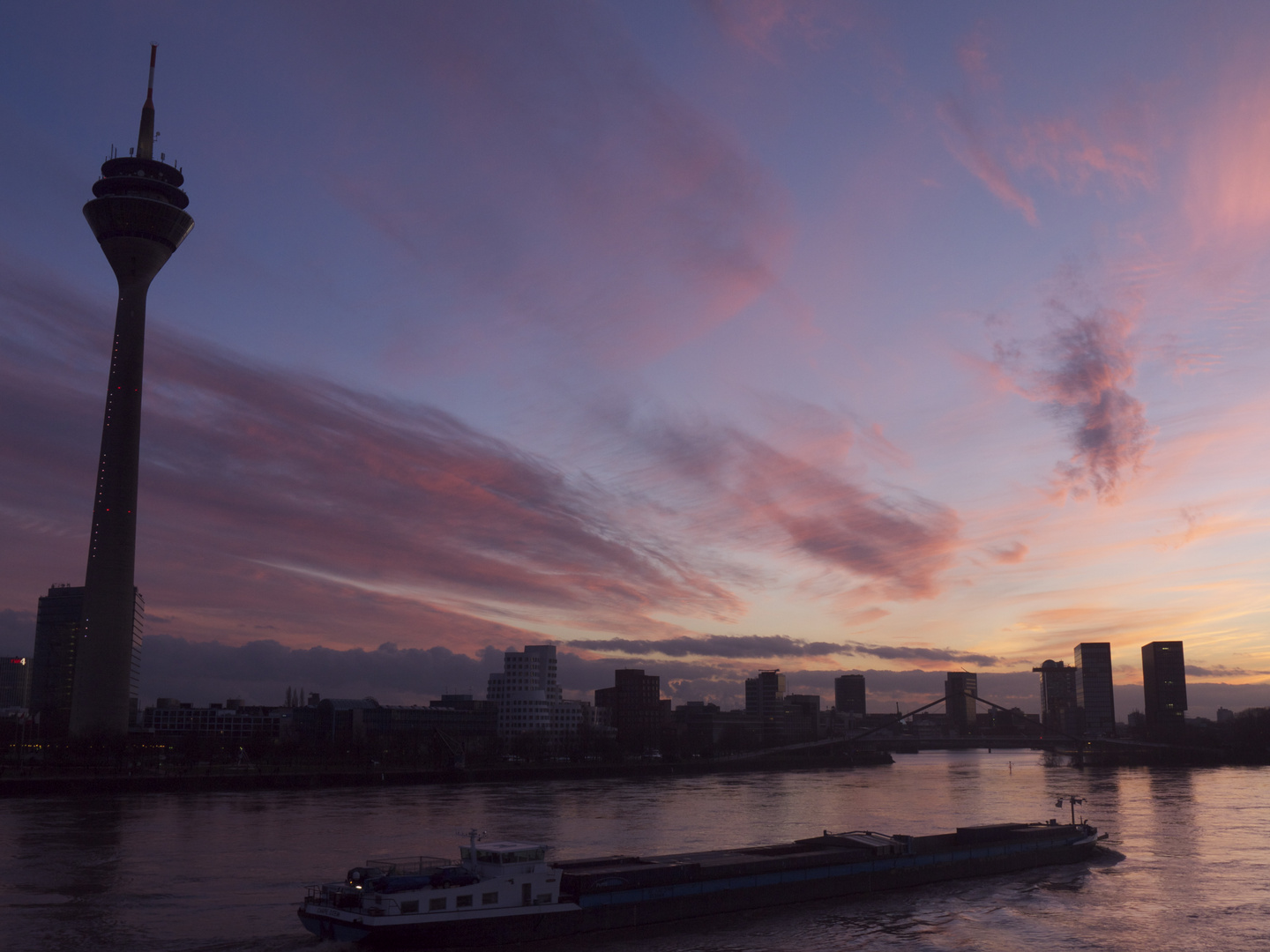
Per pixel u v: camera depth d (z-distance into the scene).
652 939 107.75
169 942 104.56
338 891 102.94
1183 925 116.94
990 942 108.50
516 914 103.00
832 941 107.94
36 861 156.00
